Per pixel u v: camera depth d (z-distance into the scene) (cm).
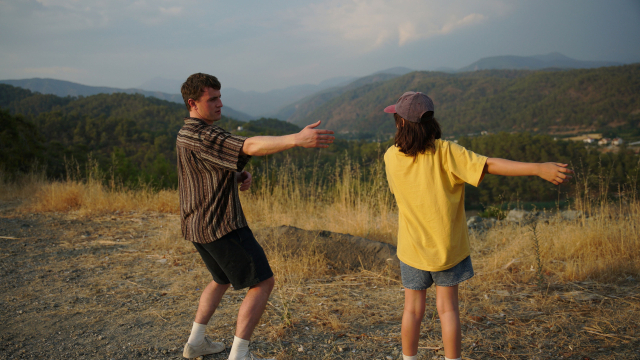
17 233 531
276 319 265
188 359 210
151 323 261
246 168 772
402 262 181
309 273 369
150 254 444
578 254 399
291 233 419
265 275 187
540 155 6191
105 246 480
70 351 219
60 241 500
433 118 165
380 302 300
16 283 346
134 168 992
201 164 177
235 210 181
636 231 410
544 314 263
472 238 515
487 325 251
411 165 169
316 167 741
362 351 218
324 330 248
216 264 197
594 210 504
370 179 662
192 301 302
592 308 269
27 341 232
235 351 183
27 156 1224
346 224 545
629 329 231
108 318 269
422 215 169
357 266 389
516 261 387
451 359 170
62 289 332
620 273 344
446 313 171
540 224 515
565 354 207
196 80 183
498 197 719
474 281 341
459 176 160
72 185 774
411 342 180
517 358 206
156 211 695
